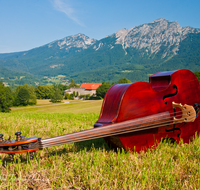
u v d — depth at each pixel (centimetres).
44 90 14138
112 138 393
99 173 327
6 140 280
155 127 416
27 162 354
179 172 336
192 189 296
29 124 872
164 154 389
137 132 399
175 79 457
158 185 303
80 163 363
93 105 8438
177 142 459
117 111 387
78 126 823
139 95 406
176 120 424
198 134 502
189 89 484
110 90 435
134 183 296
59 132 683
